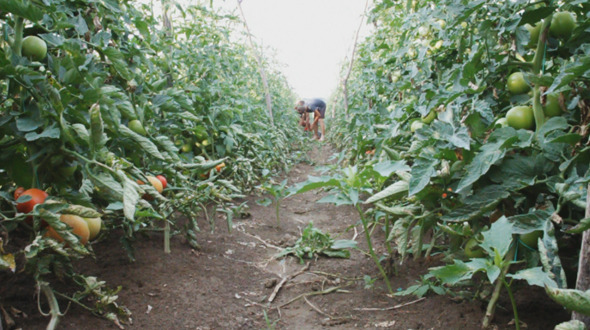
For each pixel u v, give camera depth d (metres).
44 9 1.76
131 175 2.02
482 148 1.77
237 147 4.79
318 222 4.12
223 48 5.71
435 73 3.03
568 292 1.05
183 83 4.39
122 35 2.62
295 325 2.14
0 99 1.65
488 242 1.47
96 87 1.78
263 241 3.43
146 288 2.22
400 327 2.01
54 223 1.41
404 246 2.24
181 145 4.07
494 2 1.97
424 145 2.07
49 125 1.67
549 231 1.49
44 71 1.69
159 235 3.02
